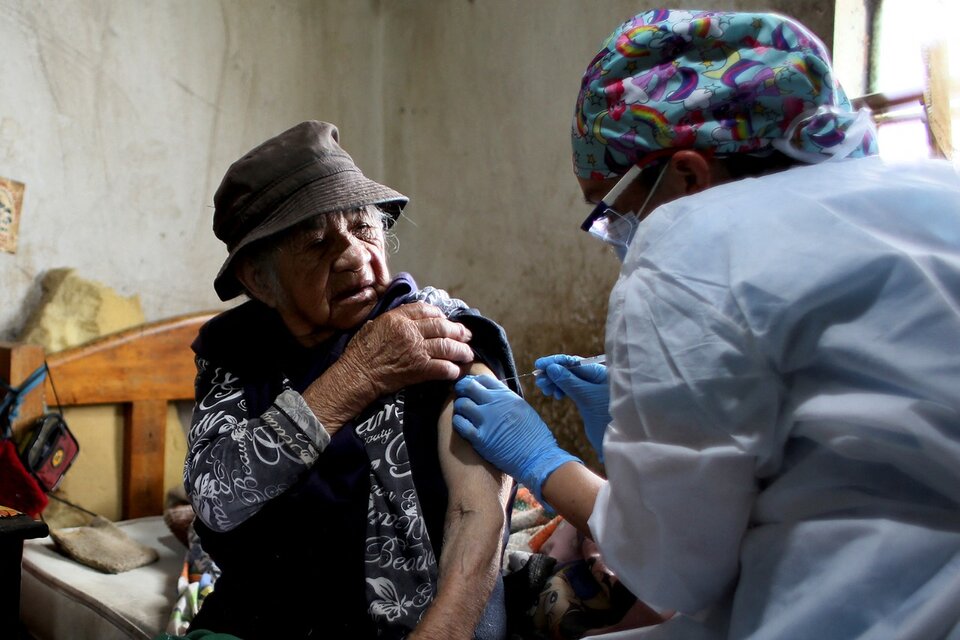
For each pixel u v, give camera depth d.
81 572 1.87
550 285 2.75
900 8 2.02
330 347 1.24
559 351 2.74
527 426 1.05
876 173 0.71
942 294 0.60
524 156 2.80
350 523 1.14
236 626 1.18
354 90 3.17
